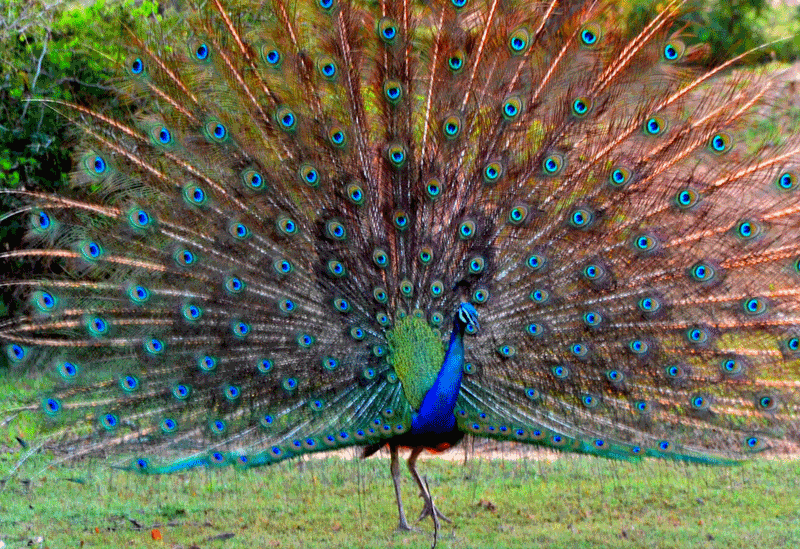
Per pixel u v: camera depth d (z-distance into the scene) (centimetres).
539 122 1123
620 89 1099
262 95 1156
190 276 1162
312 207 1163
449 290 1154
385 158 1148
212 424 1125
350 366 1148
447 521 1274
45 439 1123
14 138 1731
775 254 1071
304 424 1130
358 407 1138
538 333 1125
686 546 1176
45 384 1198
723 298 1081
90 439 1112
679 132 1088
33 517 1264
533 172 1124
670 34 1091
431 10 1141
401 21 1137
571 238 1120
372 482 1435
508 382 1130
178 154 1157
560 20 1116
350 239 1158
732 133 1079
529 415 1121
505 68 1127
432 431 1102
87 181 1155
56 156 1727
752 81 1080
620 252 1109
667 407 1085
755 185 1075
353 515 1304
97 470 1359
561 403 1114
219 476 1151
